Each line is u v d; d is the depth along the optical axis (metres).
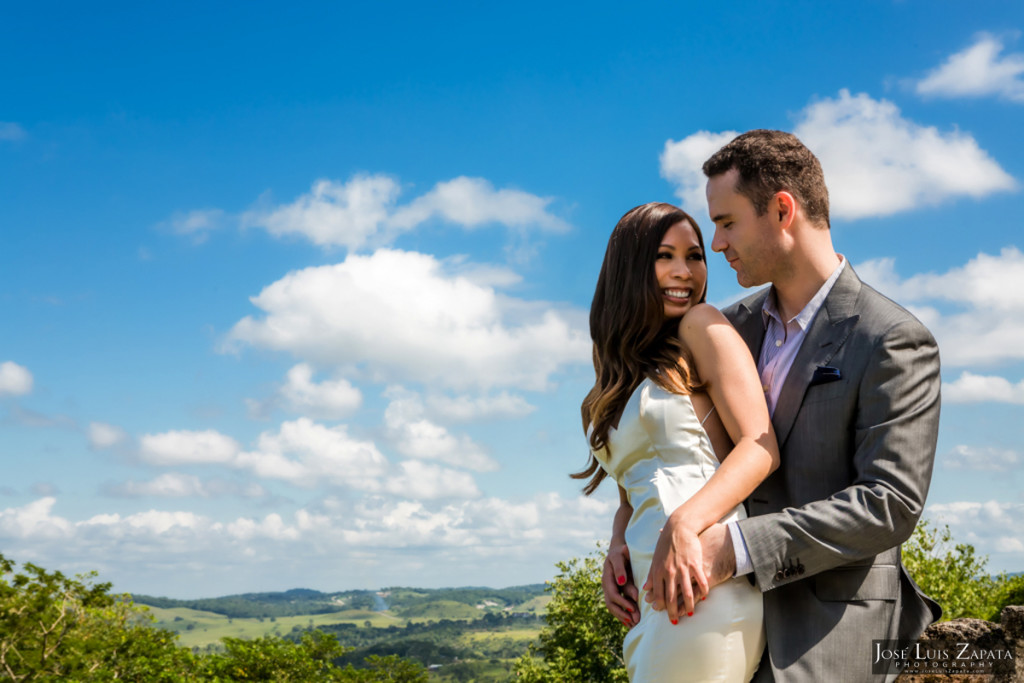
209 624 194.62
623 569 2.27
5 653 11.43
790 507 2.04
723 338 2.09
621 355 2.20
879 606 1.98
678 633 1.95
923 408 1.93
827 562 1.87
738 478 1.95
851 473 2.01
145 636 13.59
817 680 1.90
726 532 1.92
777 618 1.99
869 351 1.97
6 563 11.69
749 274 2.21
